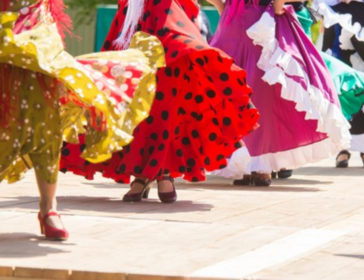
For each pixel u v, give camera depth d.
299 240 6.20
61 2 6.14
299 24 9.88
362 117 11.84
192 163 8.09
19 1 5.94
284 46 9.62
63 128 6.31
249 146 9.61
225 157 8.15
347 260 5.60
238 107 7.98
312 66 9.67
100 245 6.01
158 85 7.82
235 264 5.44
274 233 6.46
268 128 9.66
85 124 6.32
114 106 5.93
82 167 8.05
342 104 11.39
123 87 6.14
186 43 7.65
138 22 7.95
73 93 6.08
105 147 5.98
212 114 8.01
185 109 8.00
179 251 5.82
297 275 5.20
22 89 5.91
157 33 7.81
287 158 9.73
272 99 9.67
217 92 7.93
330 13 11.99
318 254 5.77
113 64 6.23
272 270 5.30
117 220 6.98
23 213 7.26
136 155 7.80
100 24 23.55
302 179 10.44
